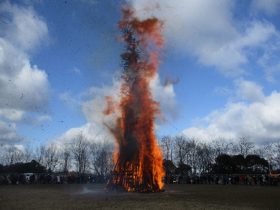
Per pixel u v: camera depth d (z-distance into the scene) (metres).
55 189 45.88
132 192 39.44
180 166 104.50
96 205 25.20
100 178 74.38
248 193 38.06
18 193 37.88
